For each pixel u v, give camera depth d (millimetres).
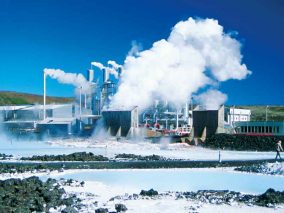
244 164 50938
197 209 22109
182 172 44438
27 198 23094
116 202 24234
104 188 31156
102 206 22766
